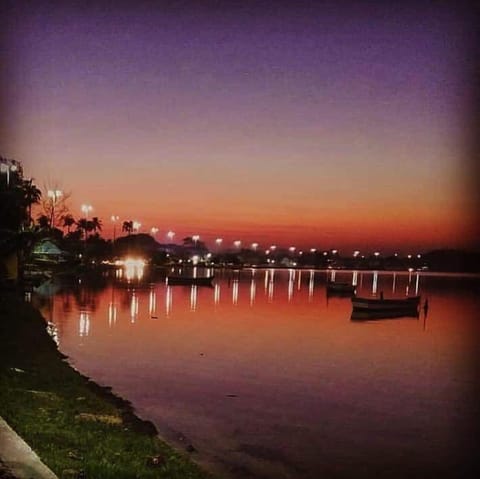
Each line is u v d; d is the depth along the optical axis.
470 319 54.75
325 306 62.97
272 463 13.26
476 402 20.42
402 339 39.03
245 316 48.12
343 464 13.59
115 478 8.92
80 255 119.44
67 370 19.52
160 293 70.50
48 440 10.04
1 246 32.25
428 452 14.73
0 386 14.23
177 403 18.11
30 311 34.91
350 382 23.16
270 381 22.45
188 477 10.32
